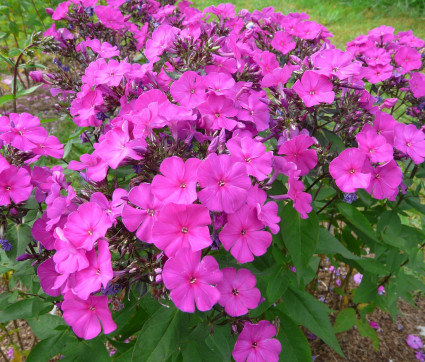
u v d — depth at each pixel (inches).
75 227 8.9
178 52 12.6
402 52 17.2
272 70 13.4
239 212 8.9
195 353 10.9
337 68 11.4
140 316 13.0
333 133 12.5
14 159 11.1
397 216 14.7
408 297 16.0
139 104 10.5
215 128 10.3
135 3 21.1
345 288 20.2
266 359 10.3
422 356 19.3
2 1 26.8
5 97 16.2
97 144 10.2
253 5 65.8
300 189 10.4
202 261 8.4
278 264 12.2
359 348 19.7
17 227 11.3
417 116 16.4
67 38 17.8
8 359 17.6
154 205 8.8
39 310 12.7
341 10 64.0
